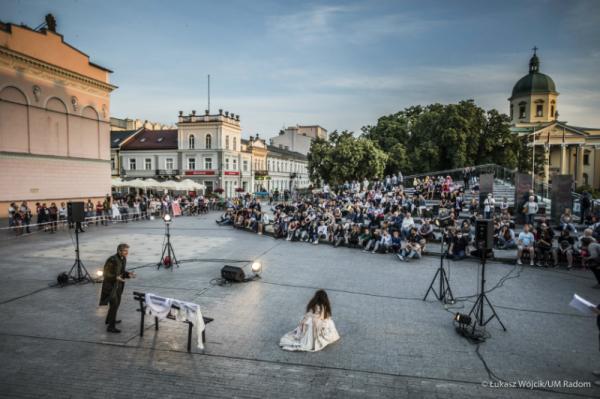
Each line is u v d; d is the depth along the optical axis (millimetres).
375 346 7258
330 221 19688
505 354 6969
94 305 9422
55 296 10109
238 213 25656
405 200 24250
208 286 11219
